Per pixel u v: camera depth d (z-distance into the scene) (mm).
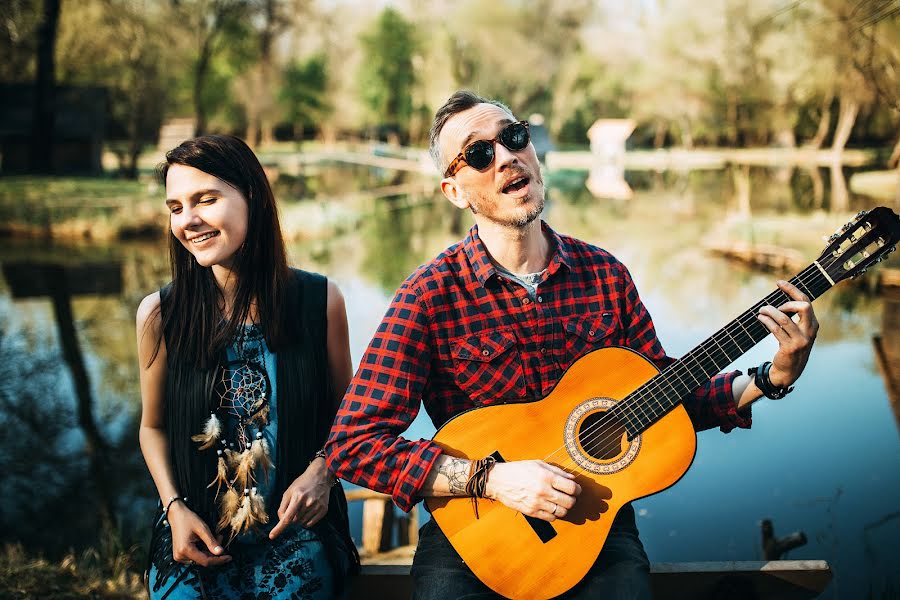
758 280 16609
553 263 2291
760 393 2139
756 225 21250
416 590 2115
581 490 2104
